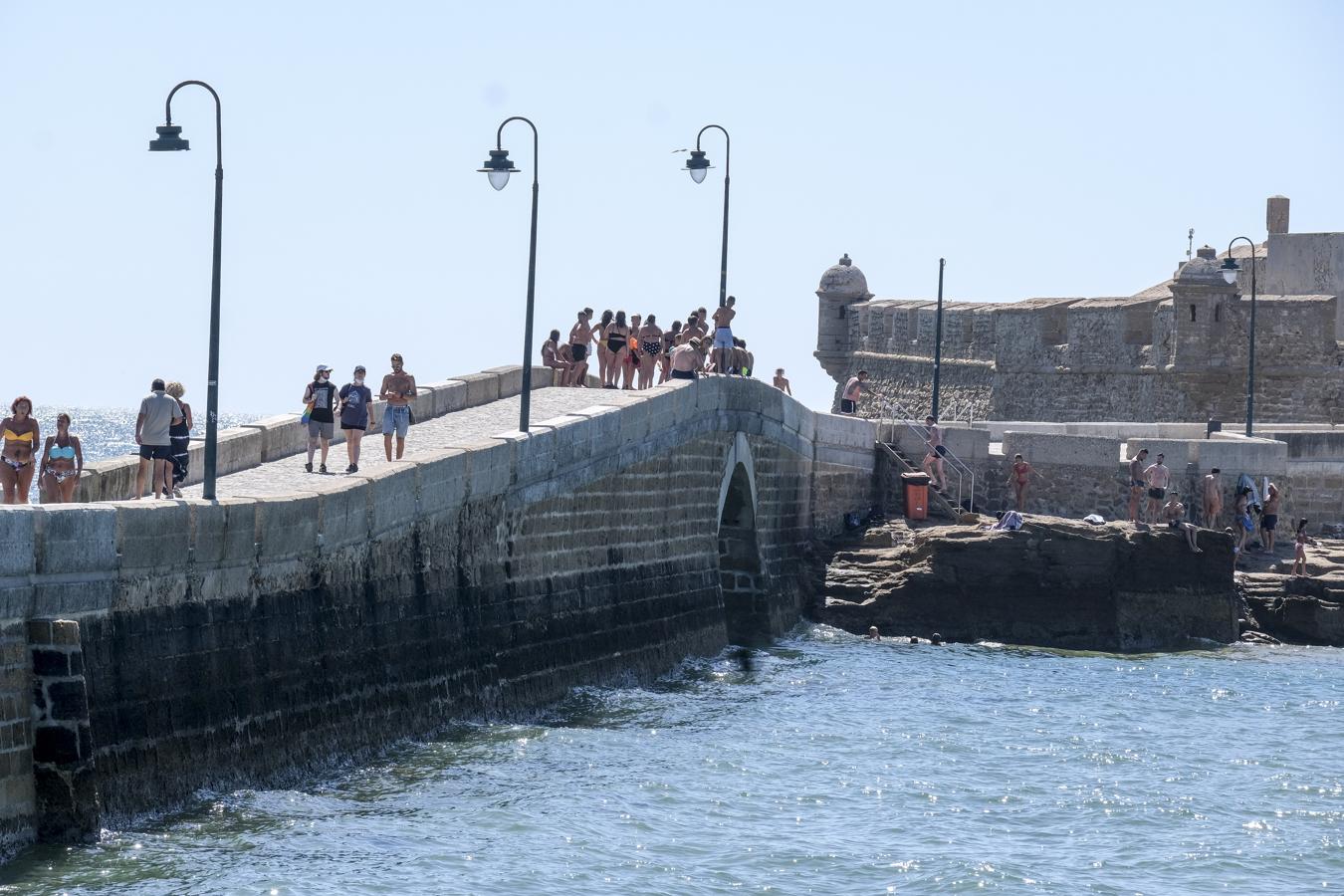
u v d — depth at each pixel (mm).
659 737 133250
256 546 102062
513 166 142000
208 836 93438
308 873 90438
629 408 152625
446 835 100562
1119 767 131625
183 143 105188
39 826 87312
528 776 116000
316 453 144875
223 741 99188
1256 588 193625
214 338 103438
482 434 153875
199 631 97688
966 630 189625
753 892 95750
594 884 94750
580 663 143875
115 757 90875
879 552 196750
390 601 117000
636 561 155625
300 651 106438
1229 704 158500
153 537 93688
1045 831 111750
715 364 179750
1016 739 140750
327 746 108875
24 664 86562
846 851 104625
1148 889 99375
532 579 137000
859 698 155750
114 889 84312
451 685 124125
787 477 191375
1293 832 113000
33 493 157125
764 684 160125
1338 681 170375
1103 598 189125
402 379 137625
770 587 184125
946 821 113188
